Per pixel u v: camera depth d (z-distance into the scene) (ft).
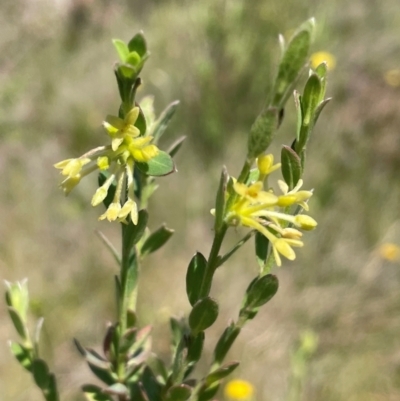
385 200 2.18
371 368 1.65
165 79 2.48
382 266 1.90
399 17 2.65
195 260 0.47
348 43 2.50
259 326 1.70
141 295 1.82
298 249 1.98
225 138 2.37
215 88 2.41
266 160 0.42
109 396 0.58
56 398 0.59
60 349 1.66
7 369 1.61
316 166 2.21
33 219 2.06
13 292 0.63
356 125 2.28
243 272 1.88
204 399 0.51
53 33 2.84
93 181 2.23
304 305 1.76
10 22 2.77
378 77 2.37
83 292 1.85
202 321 0.46
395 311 1.77
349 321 1.74
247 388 1.39
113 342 0.57
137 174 0.56
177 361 0.50
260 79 2.39
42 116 2.50
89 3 2.91
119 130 0.44
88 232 2.03
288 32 2.39
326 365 1.64
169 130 2.39
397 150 2.22
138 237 0.49
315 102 0.46
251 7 2.41
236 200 0.43
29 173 2.25
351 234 2.05
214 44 2.45
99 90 2.62
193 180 2.20
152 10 2.92
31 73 2.66
